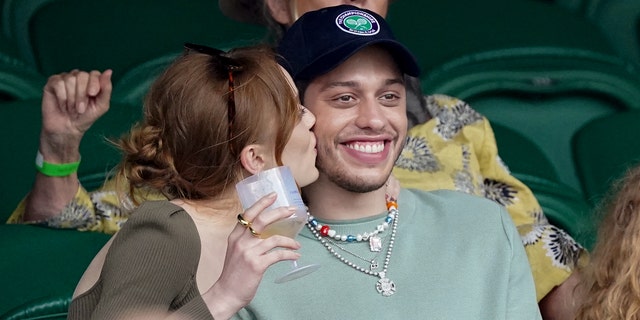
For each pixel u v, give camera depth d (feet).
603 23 50.96
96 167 40.42
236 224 26.73
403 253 30.35
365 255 30.27
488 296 30.07
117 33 45.93
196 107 26.81
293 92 27.96
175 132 27.04
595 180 44.88
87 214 37.11
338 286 29.76
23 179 40.24
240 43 45.55
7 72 44.57
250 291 24.66
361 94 29.73
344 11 30.14
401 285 29.86
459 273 30.14
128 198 31.14
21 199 39.81
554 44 48.37
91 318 23.95
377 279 29.96
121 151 30.19
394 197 31.27
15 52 45.52
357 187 29.78
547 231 36.99
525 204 39.40
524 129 47.11
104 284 24.64
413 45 47.67
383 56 29.89
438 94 44.19
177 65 27.63
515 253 31.07
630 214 29.89
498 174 39.50
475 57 47.39
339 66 29.60
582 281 33.22
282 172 25.43
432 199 31.94
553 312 36.65
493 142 39.81
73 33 45.83
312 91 29.81
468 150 39.29
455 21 48.70
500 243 30.96
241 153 26.89
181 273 25.02
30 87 44.65
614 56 49.11
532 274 33.14
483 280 30.30
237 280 24.56
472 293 29.94
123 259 24.73
